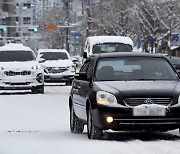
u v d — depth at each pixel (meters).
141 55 27.80
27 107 42.28
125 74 26.77
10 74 55.56
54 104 44.72
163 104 24.36
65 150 22.22
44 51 74.75
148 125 24.20
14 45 60.19
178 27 132.75
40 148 22.86
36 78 56.50
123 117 24.09
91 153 21.38
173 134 27.05
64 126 31.20
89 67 27.98
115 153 21.25
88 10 161.75
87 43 67.31
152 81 26.08
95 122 24.73
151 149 22.14
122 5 158.62
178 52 133.12
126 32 157.38
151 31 139.75
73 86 29.16
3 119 34.59
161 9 134.88
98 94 24.67
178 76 27.09
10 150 22.47
